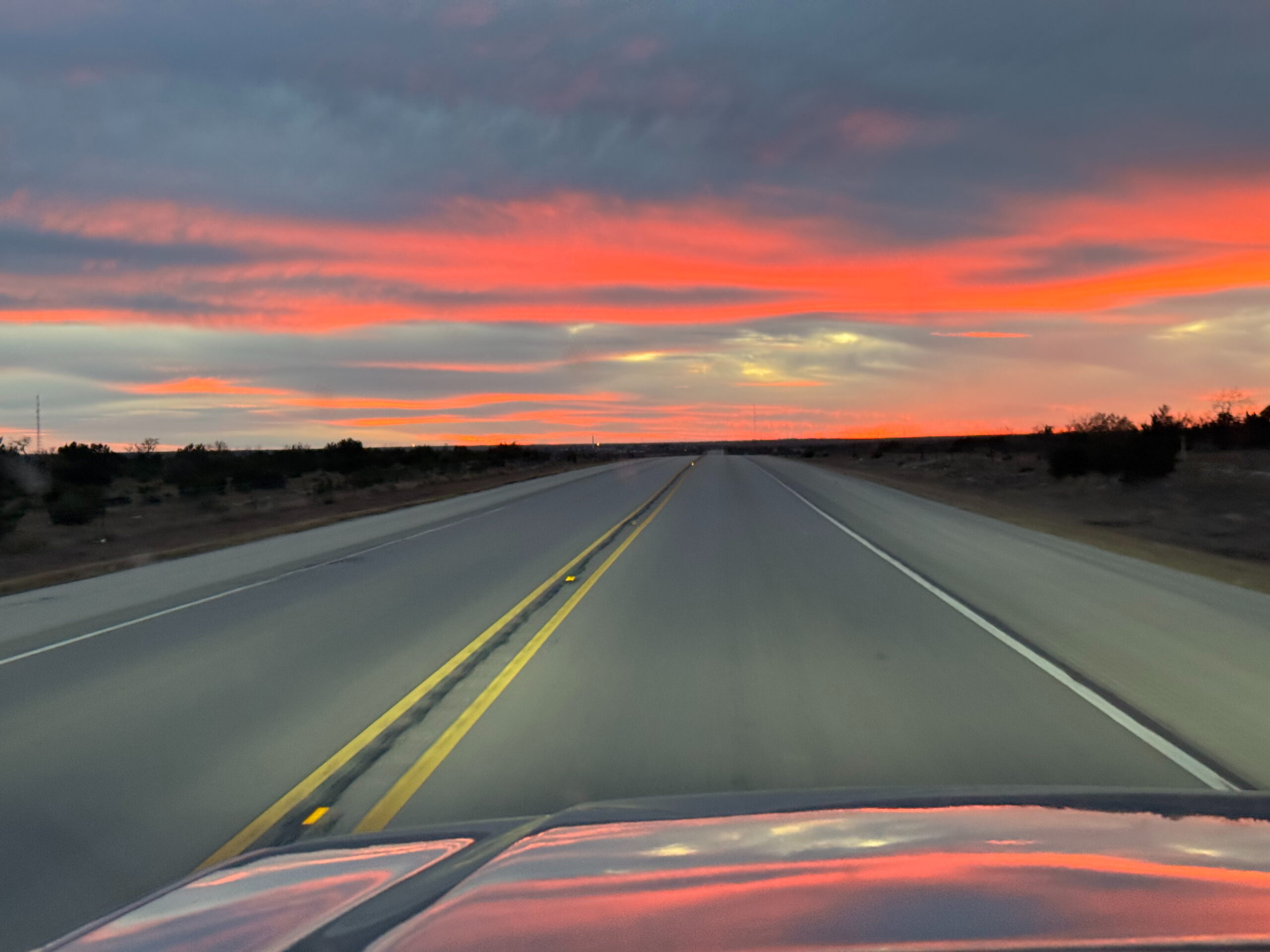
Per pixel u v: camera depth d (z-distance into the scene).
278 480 50.47
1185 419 41.09
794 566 13.83
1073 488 33.91
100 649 9.03
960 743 5.29
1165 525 21.58
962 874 1.83
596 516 24.58
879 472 55.38
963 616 9.66
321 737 5.79
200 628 10.02
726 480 44.22
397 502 36.38
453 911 1.74
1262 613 9.71
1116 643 8.22
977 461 61.59
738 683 6.88
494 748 5.40
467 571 14.23
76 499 30.44
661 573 13.34
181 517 31.69
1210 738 5.36
